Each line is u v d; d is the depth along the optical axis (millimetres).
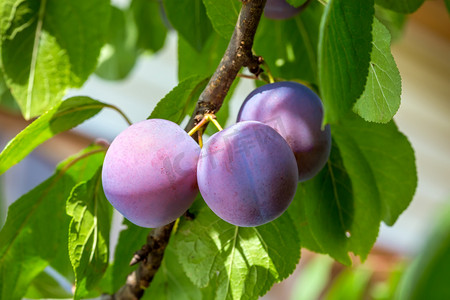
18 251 563
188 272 521
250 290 515
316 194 548
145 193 463
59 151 1148
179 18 599
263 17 606
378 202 552
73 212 509
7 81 567
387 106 482
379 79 481
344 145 554
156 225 477
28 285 569
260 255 518
